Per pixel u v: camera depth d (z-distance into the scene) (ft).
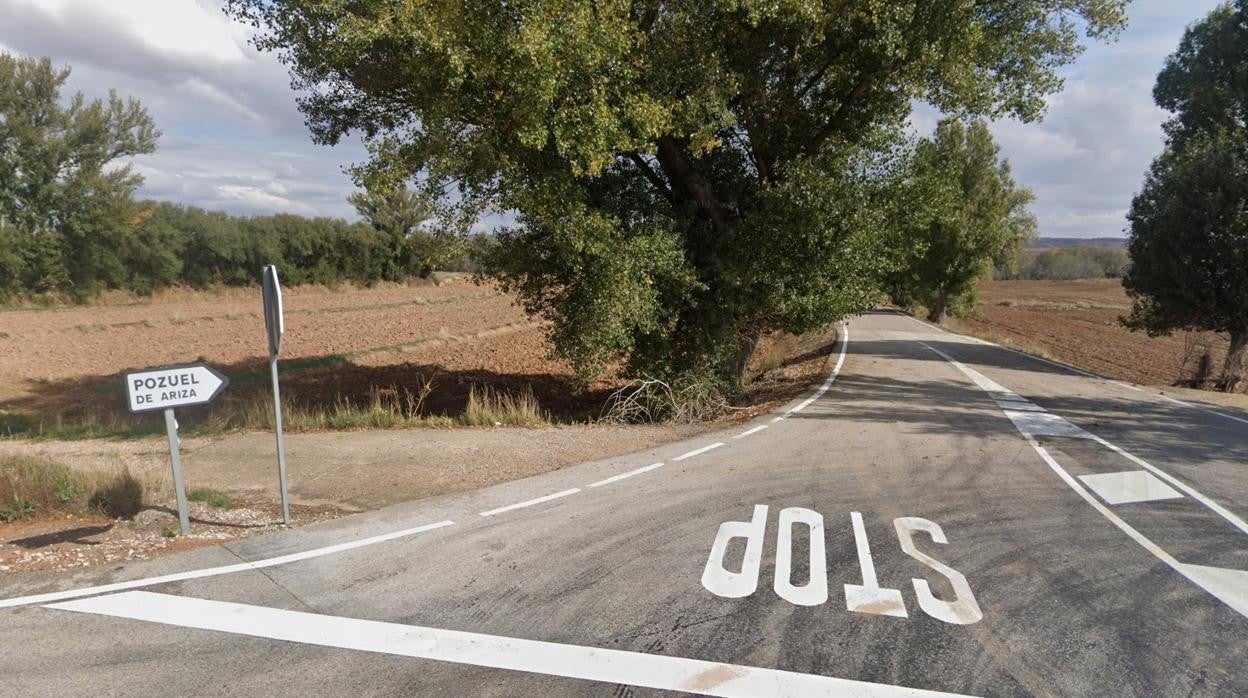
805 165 41.01
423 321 112.06
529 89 29.14
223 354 76.64
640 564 17.52
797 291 43.96
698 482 25.07
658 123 34.47
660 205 44.68
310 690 11.98
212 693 11.88
